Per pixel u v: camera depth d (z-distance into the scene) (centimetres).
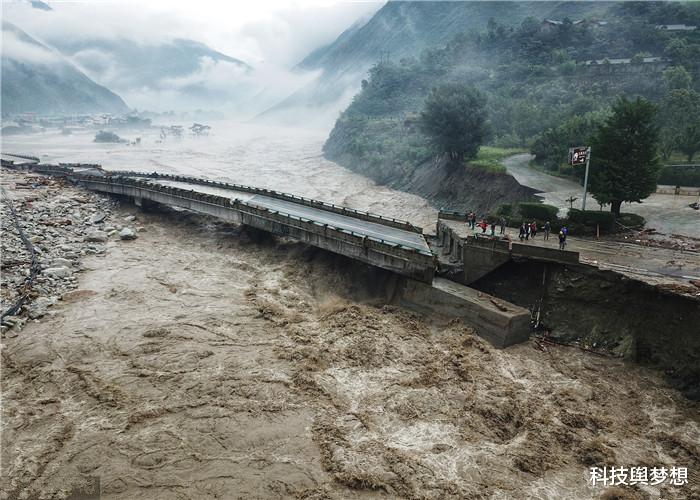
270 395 3356
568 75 15362
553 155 8369
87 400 3278
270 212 5912
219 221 7388
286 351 3897
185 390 3388
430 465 2806
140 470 2720
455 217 5750
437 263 4697
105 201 8281
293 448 2903
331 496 2584
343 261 5466
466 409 3278
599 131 5162
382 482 2667
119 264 5688
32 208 7056
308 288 5231
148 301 4744
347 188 11025
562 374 3656
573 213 5141
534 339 4091
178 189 7169
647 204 6053
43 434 2972
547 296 4241
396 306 4694
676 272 3847
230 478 2683
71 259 5600
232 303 4766
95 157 17325
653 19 18188
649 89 13312
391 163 12069
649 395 3384
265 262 5947
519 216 5653
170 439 2944
